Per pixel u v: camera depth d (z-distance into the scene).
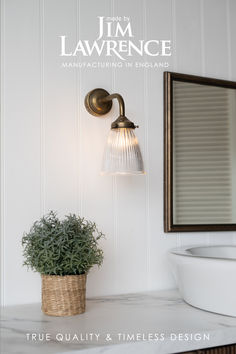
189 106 1.61
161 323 1.11
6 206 1.30
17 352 0.91
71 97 1.41
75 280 1.19
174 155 1.57
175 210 1.56
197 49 1.66
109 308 1.27
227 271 1.12
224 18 1.72
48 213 1.36
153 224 1.53
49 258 1.15
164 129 1.55
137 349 0.98
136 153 1.28
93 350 0.93
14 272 1.30
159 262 1.53
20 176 1.32
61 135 1.39
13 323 1.11
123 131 1.29
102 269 1.43
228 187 1.66
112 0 1.50
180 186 1.58
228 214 1.65
